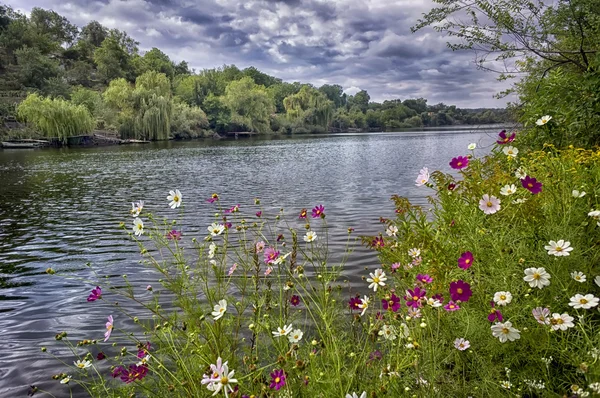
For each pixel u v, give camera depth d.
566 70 6.01
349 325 2.54
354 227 7.94
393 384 1.63
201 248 2.67
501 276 2.12
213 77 102.62
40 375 3.26
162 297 4.73
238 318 2.20
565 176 2.71
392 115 123.56
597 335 1.75
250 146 45.84
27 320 4.43
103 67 96.44
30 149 41.84
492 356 1.99
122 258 6.61
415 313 1.96
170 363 2.50
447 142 49.00
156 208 11.09
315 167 21.86
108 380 3.01
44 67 75.94
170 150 39.22
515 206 2.60
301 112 93.25
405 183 14.77
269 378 1.86
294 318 2.54
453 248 2.61
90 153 35.44
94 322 4.28
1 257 6.90
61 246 7.52
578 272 2.09
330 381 1.57
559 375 1.91
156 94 64.00
